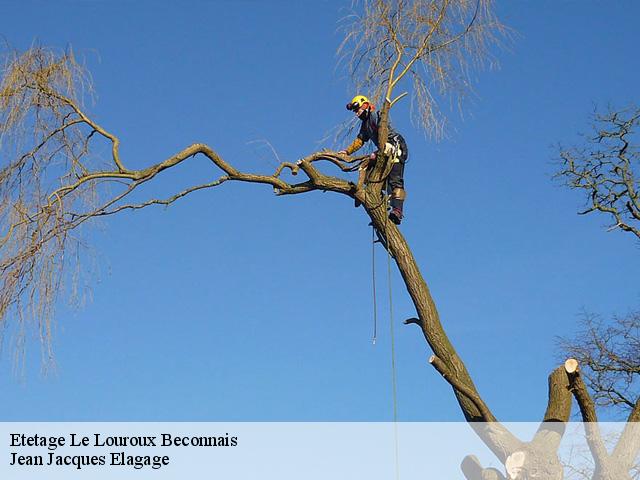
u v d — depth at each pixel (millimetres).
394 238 8781
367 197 8812
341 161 8891
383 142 8641
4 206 7699
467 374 8391
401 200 8797
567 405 8141
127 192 8086
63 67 8180
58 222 7711
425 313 8617
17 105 8023
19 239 7637
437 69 8625
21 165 7895
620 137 14117
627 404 14664
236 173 8609
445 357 8453
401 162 8852
